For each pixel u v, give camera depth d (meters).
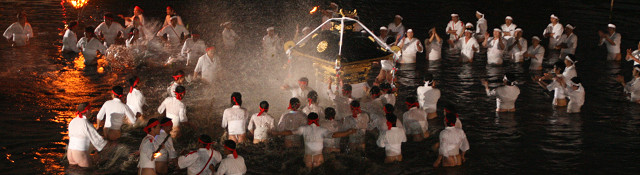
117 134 9.58
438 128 10.51
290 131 8.57
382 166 8.82
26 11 21.17
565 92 11.55
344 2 24.62
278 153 9.19
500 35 15.47
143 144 7.86
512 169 8.81
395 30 16.98
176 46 16.67
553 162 9.09
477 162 9.03
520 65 15.62
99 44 14.67
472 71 14.89
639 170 8.80
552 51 17.36
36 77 13.45
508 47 15.98
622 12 22.75
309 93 9.61
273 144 9.52
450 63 15.78
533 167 8.90
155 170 8.19
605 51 16.84
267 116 9.41
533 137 10.13
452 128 8.62
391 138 8.77
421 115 9.84
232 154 7.72
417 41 15.48
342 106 10.19
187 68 14.53
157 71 14.23
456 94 12.79
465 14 22.48
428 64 15.64
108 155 9.07
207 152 7.91
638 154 9.40
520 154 9.39
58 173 8.44
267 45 15.16
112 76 13.73
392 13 22.50
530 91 13.07
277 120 10.81
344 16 10.79
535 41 14.86
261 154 9.15
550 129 10.54
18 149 9.30
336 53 10.98
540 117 11.22
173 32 16.61
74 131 8.47
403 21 21.09
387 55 11.27
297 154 9.14
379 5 24.11
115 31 16.75
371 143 9.76
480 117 11.22
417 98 12.38
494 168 8.83
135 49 15.03
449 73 14.66
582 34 19.00
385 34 15.64
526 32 19.53
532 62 15.07
